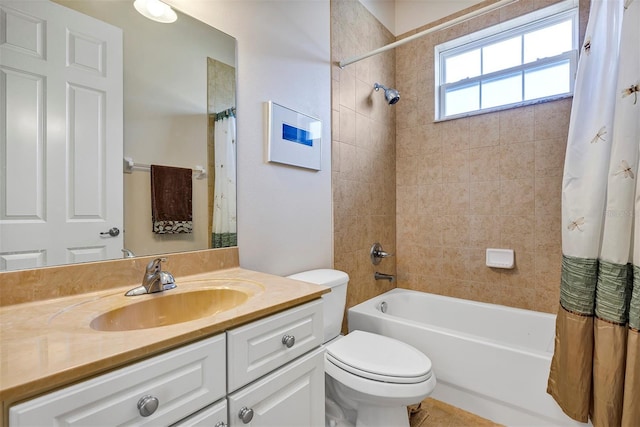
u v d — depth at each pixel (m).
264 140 1.46
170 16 1.14
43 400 0.48
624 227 1.19
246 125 1.38
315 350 0.97
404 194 2.50
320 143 1.78
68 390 0.50
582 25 1.81
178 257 1.13
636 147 1.17
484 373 1.53
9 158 0.81
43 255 0.86
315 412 0.95
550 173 1.92
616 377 1.18
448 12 2.30
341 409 1.48
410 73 2.47
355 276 2.08
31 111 0.85
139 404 0.57
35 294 0.84
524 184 2.00
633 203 1.18
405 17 2.51
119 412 0.55
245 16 1.38
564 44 1.96
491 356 1.51
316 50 1.77
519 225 2.02
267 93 1.48
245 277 1.15
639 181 1.14
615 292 1.20
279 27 1.54
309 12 1.73
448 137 2.29
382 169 2.37
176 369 0.63
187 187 1.18
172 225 1.13
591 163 1.30
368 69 2.21
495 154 2.10
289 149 1.57
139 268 1.03
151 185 1.08
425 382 1.22
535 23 2.04
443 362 1.65
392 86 2.49
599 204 1.27
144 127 1.07
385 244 2.40
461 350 1.59
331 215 1.89
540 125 1.95
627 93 1.19
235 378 0.73
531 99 2.02
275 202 1.52
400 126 2.52
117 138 1.01
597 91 1.31
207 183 1.24
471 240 2.20
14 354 0.54
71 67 0.92
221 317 0.72
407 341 1.76
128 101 1.03
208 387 0.68
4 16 0.81
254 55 1.42
